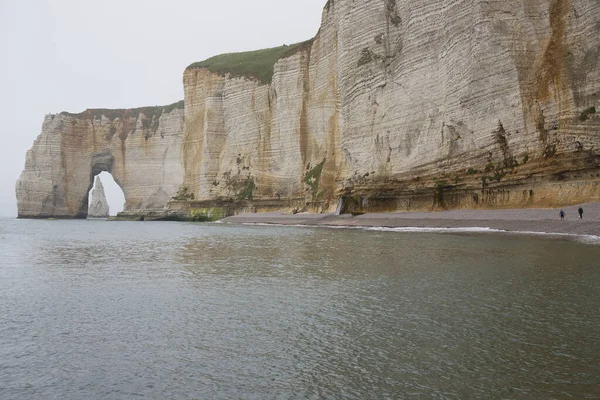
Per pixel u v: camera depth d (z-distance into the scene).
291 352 7.04
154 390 5.85
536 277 11.88
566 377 5.72
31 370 6.61
